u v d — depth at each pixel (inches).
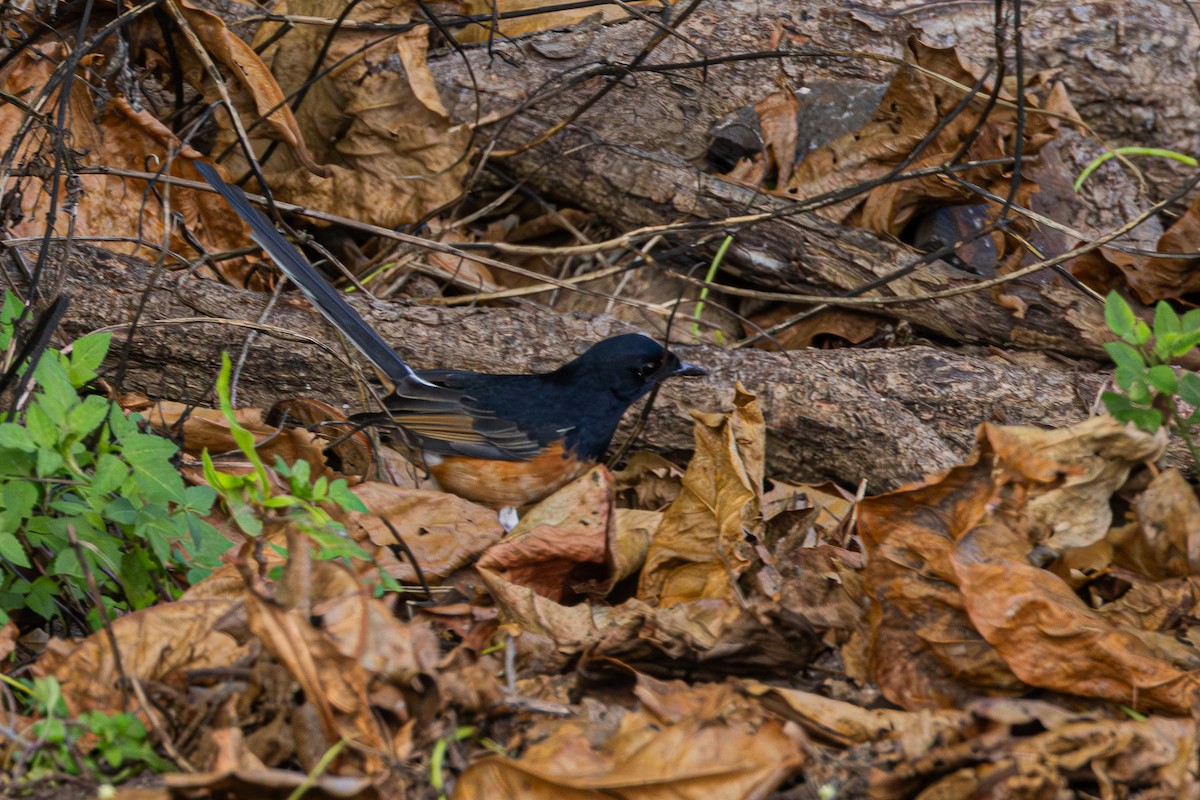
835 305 436.8
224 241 427.5
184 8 425.4
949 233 454.3
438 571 318.7
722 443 310.7
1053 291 423.5
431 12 440.8
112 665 237.5
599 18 476.4
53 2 416.8
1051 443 257.8
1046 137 433.7
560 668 265.6
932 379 390.0
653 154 464.8
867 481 379.2
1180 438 358.6
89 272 377.1
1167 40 464.4
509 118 459.8
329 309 379.2
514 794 213.3
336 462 382.6
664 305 452.4
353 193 461.7
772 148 462.9
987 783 221.9
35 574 287.7
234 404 376.5
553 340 405.1
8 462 267.3
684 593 300.4
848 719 236.5
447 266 464.8
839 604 276.4
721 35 470.0
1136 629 255.9
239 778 202.2
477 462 374.3
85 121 410.9
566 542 294.5
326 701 219.1
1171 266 429.1
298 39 461.7
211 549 272.8
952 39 464.4
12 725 229.6
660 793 208.1
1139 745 225.9
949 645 256.2
